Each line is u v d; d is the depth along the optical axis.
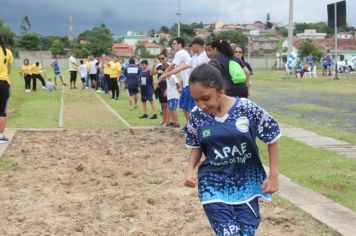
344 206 6.60
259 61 79.06
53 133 12.72
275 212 6.30
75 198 7.09
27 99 23.33
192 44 11.22
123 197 7.07
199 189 4.01
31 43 113.19
